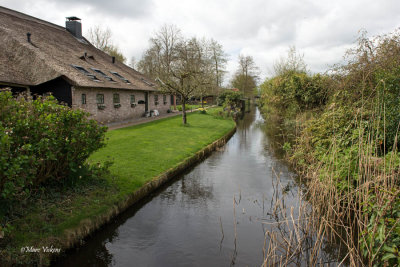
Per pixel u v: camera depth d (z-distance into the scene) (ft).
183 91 52.49
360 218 12.94
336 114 23.13
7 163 10.85
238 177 26.48
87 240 14.15
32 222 13.07
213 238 15.35
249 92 171.12
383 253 11.15
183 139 38.37
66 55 52.37
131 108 63.62
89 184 17.98
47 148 13.51
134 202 18.52
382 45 23.24
